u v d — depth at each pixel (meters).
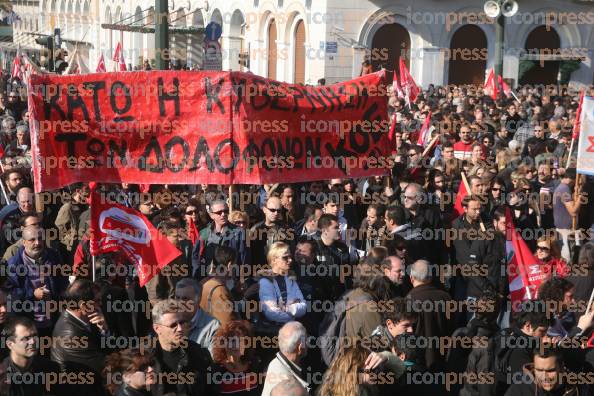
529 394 6.12
